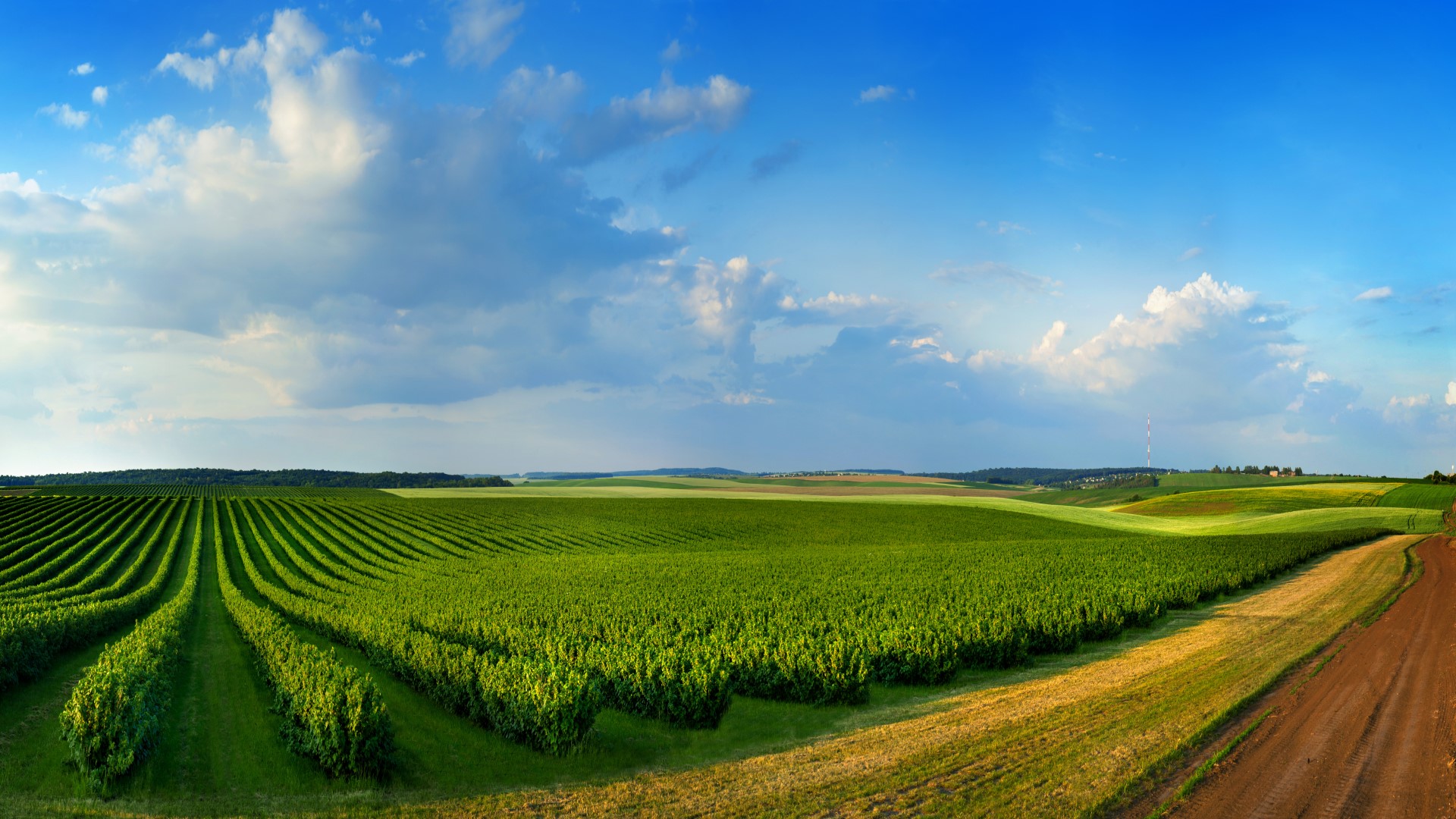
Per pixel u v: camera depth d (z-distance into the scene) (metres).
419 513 116.38
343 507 124.69
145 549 76.81
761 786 15.53
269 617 33.00
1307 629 30.62
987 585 45.97
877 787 14.81
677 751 19.19
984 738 17.58
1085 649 30.47
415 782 17.28
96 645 34.69
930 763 16.05
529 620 36.44
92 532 89.19
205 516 110.88
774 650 26.55
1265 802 13.23
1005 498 155.25
